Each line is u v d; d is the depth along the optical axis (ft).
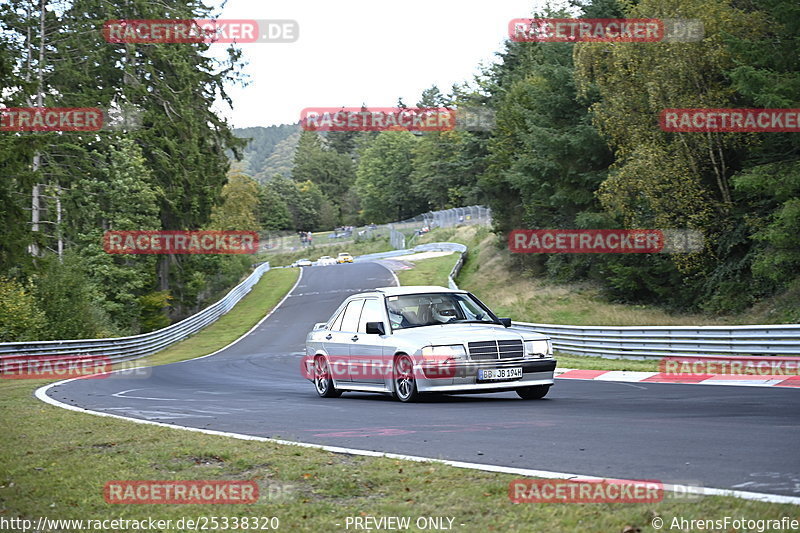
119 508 20.39
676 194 103.30
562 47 150.82
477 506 18.53
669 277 118.01
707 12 98.32
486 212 307.58
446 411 37.76
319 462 25.16
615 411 35.78
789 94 88.99
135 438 32.83
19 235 113.91
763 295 101.09
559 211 155.33
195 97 197.98
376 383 45.34
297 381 68.95
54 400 54.65
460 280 196.95
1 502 21.38
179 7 192.54
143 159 176.45
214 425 36.86
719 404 38.11
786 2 88.28
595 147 138.92
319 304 197.57
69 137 170.09
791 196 90.53
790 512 16.37
